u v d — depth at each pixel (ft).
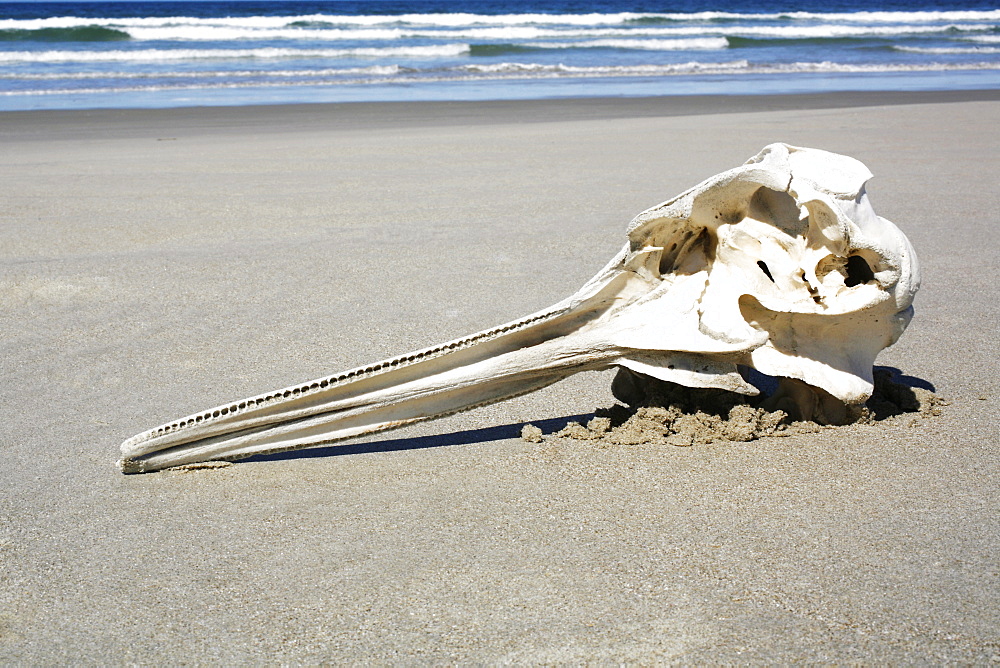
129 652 2.60
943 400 3.37
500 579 2.74
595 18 26.71
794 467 3.07
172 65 16.80
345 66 16.72
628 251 3.20
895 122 8.81
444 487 3.04
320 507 2.98
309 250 4.66
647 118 9.57
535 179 6.21
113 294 4.21
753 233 3.17
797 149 3.24
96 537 2.90
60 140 8.21
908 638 2.59
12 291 4.24
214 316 4.02
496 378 3.15
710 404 3.25
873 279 3.14
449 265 4.47
